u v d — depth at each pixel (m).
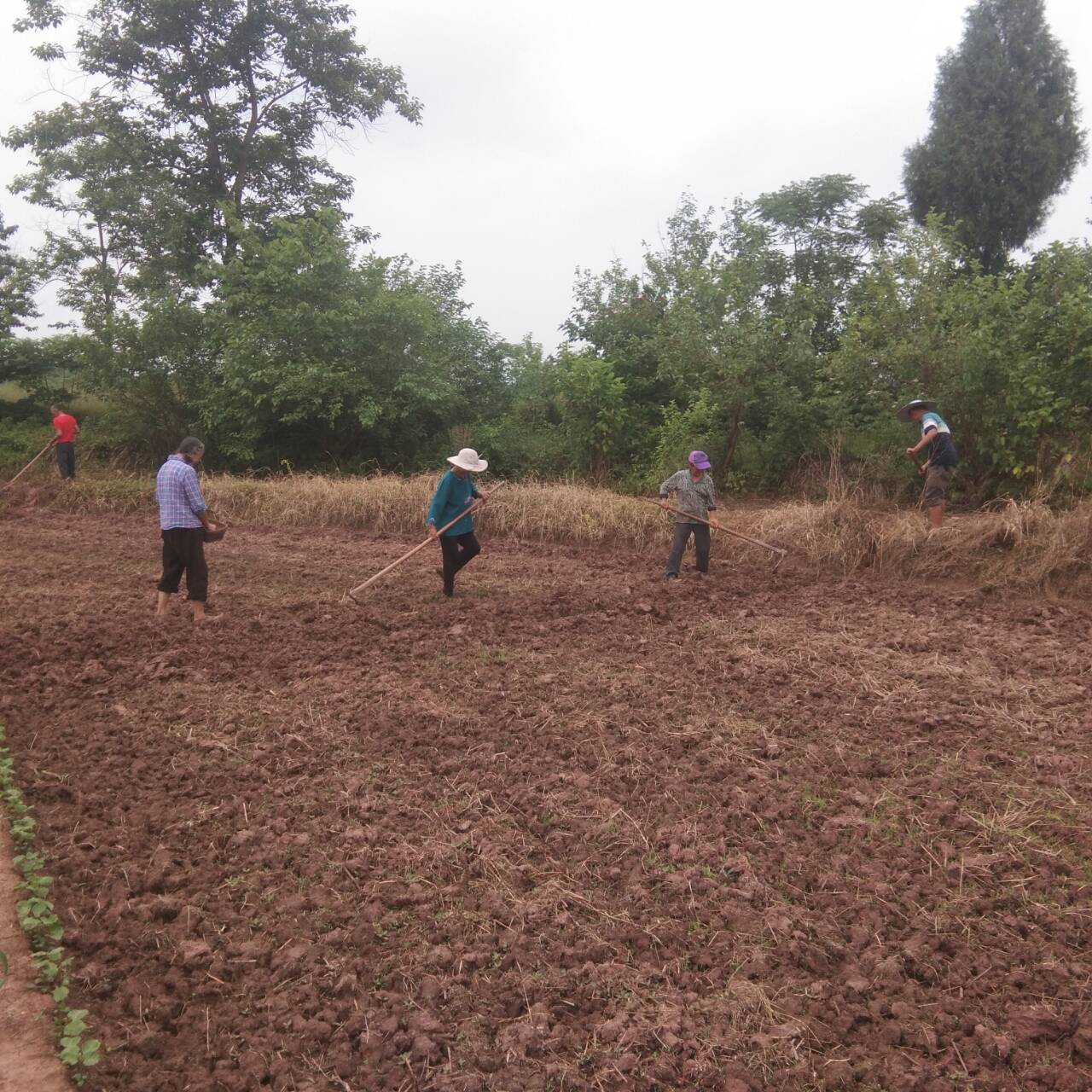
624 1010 3.58
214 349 21.81
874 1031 3.49
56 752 5.88
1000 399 13.01
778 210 19.78
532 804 5.19
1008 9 22.12
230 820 5.03
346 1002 3.63
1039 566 9.91
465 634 8.47
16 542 13.41
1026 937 4.02
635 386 18.55
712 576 10.94
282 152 26.91
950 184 22.23
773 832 4.88
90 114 25.78
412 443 21.28
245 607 9.46
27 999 3.61
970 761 5.64
